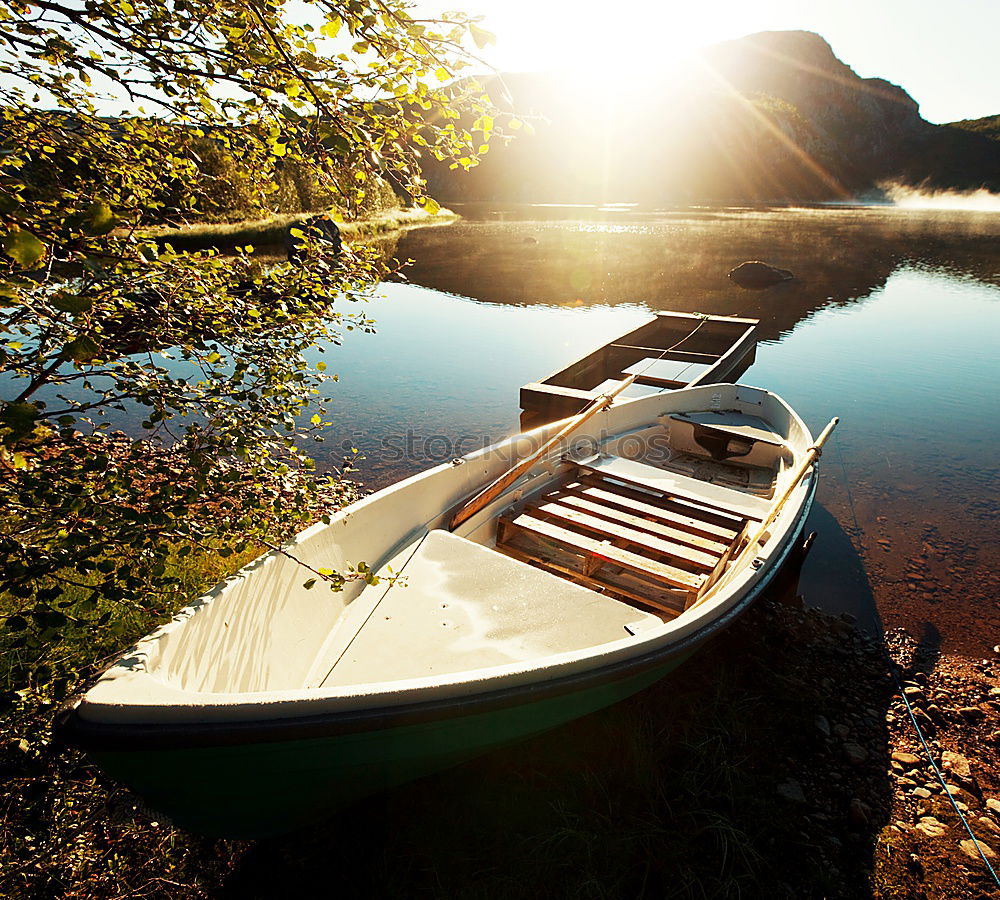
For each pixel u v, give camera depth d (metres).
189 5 1.79
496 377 10.36
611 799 2.95
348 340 12.70
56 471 1.83
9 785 2.62
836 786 3.19
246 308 2.45
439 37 1.71
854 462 7.37
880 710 3.81
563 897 2.54
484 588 3.29
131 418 7.77
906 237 36.25
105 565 1.83
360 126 1.82
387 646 2.93
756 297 17.73
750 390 6.58
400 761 2.45
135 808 2.74
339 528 3.30
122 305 2.05
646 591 3.94
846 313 15.77
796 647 4.30
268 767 2.18
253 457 2.20
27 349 1.84
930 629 4.59
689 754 3.22
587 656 2.58
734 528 4.42
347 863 2.69
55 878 2.44
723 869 2.64
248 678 2.60
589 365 8.82
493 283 19.81
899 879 2.70
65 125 2.40
